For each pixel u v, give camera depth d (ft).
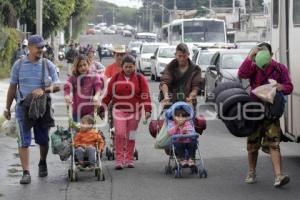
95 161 35.70
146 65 143.33
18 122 35.06
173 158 37.42
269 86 32.30
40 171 37.01
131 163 39.47
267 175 36.91
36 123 35.96
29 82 34.99
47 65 35.35
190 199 31.42
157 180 35.86
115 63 43.60
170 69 38.14
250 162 34.86
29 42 34.99
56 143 35.86
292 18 37.35
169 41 160.15
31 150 45.32
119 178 36.47
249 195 32.14
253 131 33.60
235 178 36.24
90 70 38.58
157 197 31.83
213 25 149.28
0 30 117.39
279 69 33.17
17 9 136.15
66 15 160.45
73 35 302.45
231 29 250.16
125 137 39.06
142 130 56.18
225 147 47.39
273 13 41.50
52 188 34.06
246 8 265.34
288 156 43.47
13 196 32.32
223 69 70.18
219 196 32.01
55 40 201.87
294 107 37.04
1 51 118.42
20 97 34.91
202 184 34.76
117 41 387.55
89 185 34.71
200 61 91.86
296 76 36.63
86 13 266.98
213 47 111.75
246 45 118.52
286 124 38.32
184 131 35.96
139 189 33.65
